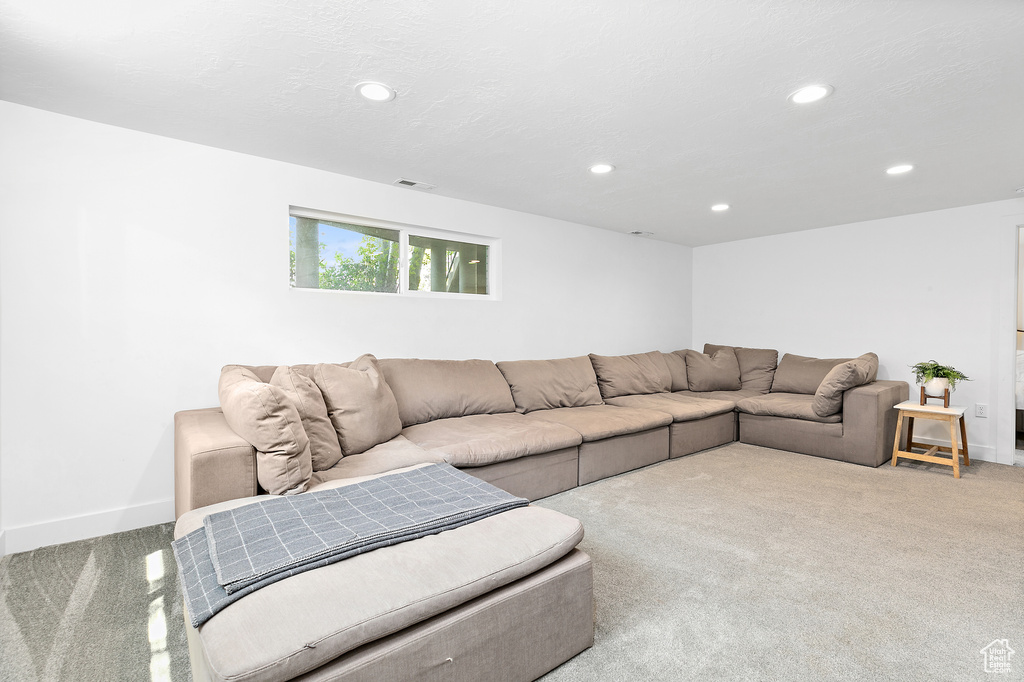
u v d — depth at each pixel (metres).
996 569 2.07
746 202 3.91
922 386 3.78
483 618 1.30
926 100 2.14
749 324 5.49
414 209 3.58
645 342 5.46
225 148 2.77
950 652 1.54
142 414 2.56
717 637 1.62
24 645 1.57
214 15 1.56
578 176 3.25
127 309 2.52
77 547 2.30
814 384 4.61
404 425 3.12
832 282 4.81
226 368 2.62
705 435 4.17
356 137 2.60
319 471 2.15
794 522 2.58
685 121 2.37
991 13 1.53
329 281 3.31
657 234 5.25
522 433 2.93
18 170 2.24
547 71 1.91
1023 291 4.80
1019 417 4.74
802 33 1.65
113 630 1.66
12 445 2.25
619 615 1.74
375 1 1.49
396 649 1.15
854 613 1.75
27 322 2.28
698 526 2.53
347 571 1.27
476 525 1.57
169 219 2.62
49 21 1.59
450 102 2.18
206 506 1.75
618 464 3.43
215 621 1.10
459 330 3.85
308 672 1.06
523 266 4.28
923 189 3.52
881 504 2.85
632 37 1.68
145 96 2.14
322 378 2.50
